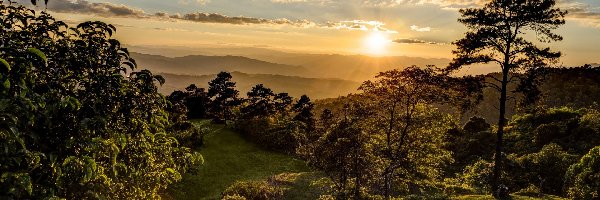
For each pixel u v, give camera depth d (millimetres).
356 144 28266
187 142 56562
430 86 26984
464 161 52156
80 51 5742
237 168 53625
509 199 25969
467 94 27562
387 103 27625
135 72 6219
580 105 123625
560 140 47219
